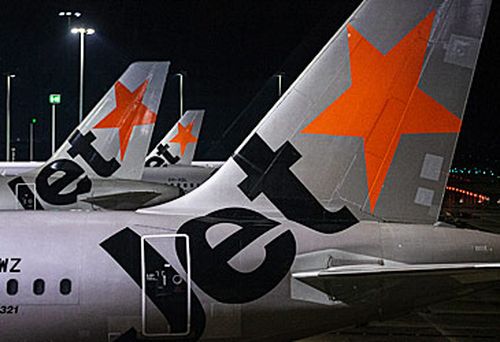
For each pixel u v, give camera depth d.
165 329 12.82
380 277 12.27
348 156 13.79
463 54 13.71
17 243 13.00
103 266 12.84
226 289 12.93
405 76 13.72
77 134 27.86
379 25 13.75
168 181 44.47
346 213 13.75
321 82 13.87
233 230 13.34
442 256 13.32
